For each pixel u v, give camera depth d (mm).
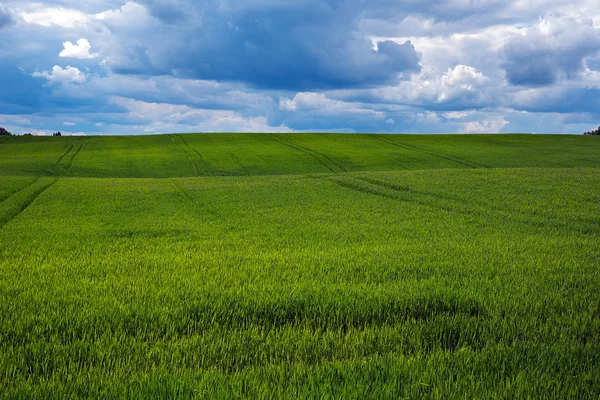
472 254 11742
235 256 11789
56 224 19703
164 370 4684
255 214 22547
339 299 7281
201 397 4035
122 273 9656
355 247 13297
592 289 7934
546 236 15641
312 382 4254
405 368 4641
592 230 17000
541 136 95500
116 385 4297
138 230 17703
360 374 4531
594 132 127125
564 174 35875
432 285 8242
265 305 6953
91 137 98750
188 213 23484
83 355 5180
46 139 95688
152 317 6398
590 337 5738
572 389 4246
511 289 7984
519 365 4770
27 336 5688
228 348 5363
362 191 31516
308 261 10852
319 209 23938
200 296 7484
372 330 5934
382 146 78938
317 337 5707
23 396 4086
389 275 9305
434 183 32406
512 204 23719
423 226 18219
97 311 6617
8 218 21938
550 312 6699
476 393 4141
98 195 30938
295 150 73438
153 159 65375
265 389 4125
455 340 5824
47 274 9609
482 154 66875
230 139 89312
